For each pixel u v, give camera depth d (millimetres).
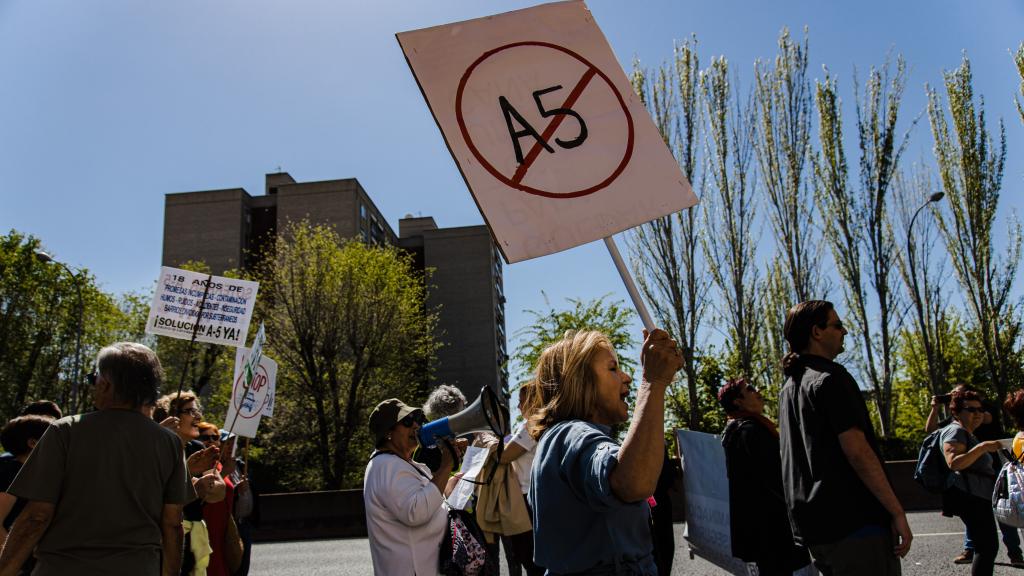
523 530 5359
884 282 26266
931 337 29547
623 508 2254
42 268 36844
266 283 30422
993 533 5664
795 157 26828
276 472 28422
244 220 62562
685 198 2637
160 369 3531
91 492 3113
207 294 6809
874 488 3189
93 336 37938
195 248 60938
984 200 27141
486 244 72875
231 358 33156
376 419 4141
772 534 4633
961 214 27609
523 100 2713
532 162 2648
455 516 4180
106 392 3355
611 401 2504
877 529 3230
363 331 28844
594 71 2756
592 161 2672
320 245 30438
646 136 2701
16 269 36406
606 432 2484
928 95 28125
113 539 3111
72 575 3016
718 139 26469
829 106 26781
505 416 3777
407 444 4164
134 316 38156
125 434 3260
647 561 2277
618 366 2584
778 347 28828
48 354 37500
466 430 3842
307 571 9867
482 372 70000
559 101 2723
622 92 2740
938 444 6219
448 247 73125
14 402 35969
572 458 2225
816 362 3562
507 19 2781
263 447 29453
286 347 28781
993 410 7473
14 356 36000
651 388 2090
